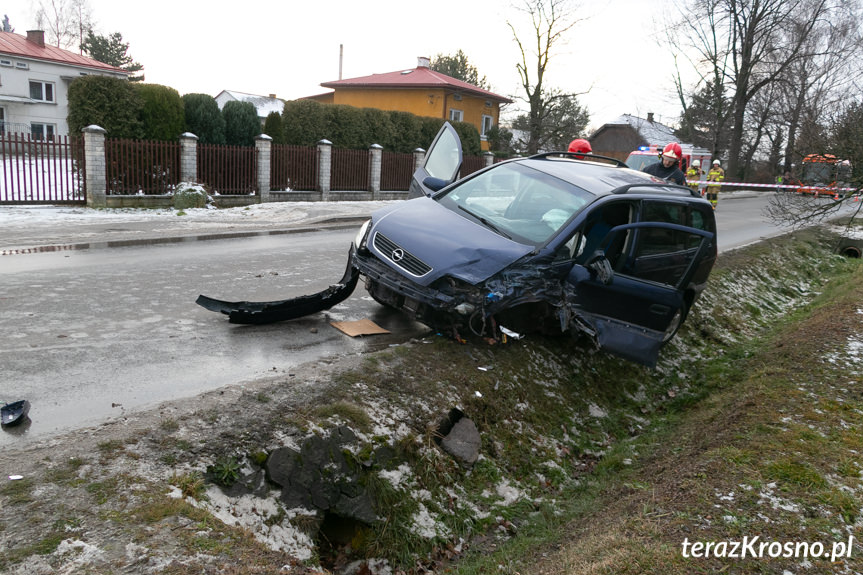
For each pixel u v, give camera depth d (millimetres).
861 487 3795
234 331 5871
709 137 39625
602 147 57125
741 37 35562
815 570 2984
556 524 4113
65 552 2594
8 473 3078
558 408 5648
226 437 3664
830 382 5746
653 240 6387
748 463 4137
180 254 9242
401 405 4504
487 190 6535
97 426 3689
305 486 3582
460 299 5176
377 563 3529
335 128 21656
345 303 7168
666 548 3162
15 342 5059
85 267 7906
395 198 23703
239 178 17844
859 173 9586
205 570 2646
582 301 5828
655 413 6410
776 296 11781
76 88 14867
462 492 4219
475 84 60438
